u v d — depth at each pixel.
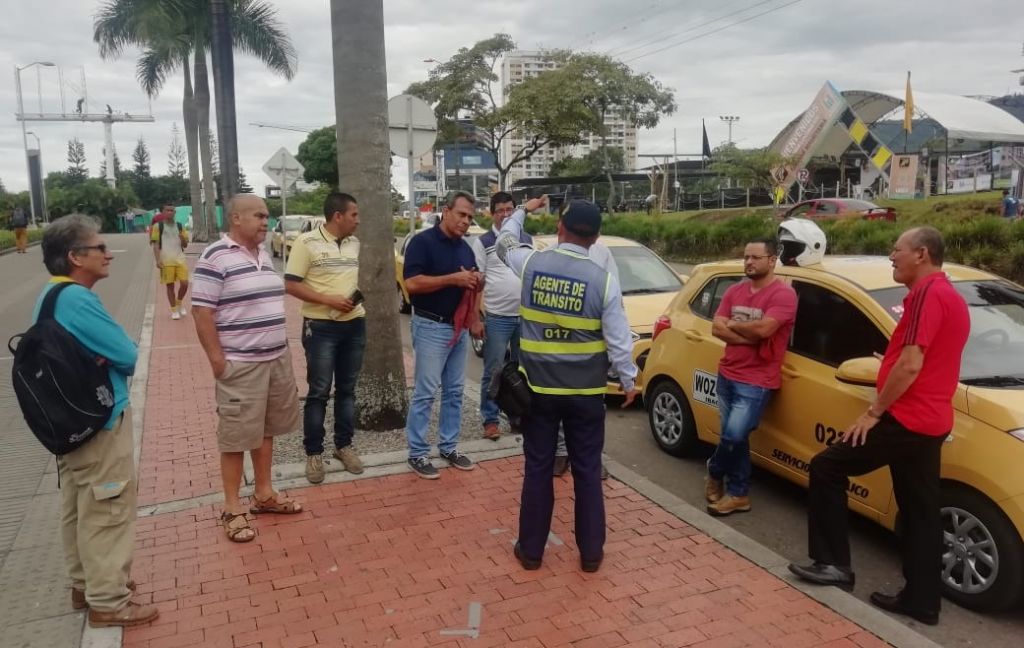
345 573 4.15
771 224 22.11
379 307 6.27
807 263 5.25
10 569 4.29
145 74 31.38
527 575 4.15
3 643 3.54
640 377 7.58
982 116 35.16
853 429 3.91
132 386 8.34
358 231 6.21
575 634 3.60
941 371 3.71
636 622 3.71
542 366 4.07
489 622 3.69
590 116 31.47
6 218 41.00
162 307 14.37
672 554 4.41
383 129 6.19
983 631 3.83
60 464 3.62
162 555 4.36
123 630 3.62
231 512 4.60
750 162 31.53
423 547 4.45
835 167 45.81
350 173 6.15
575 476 4.19
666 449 6.45
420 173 65.88
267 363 4.50
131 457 3.63
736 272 5.97
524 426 4.18
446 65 33.50
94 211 60.56
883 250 18.09
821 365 4.91
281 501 4.85
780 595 3.97
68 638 3.58
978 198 27.08
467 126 35.12
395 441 6.16
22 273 21.23
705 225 23.97
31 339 3.27
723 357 5.18
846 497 4.07
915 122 36.41
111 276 20.23
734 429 4.98
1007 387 4.14
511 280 6.00
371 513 4.90
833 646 3.54
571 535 4.66
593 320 4.02
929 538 3.81
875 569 4.50
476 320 5.58
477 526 4.72
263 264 4.49
